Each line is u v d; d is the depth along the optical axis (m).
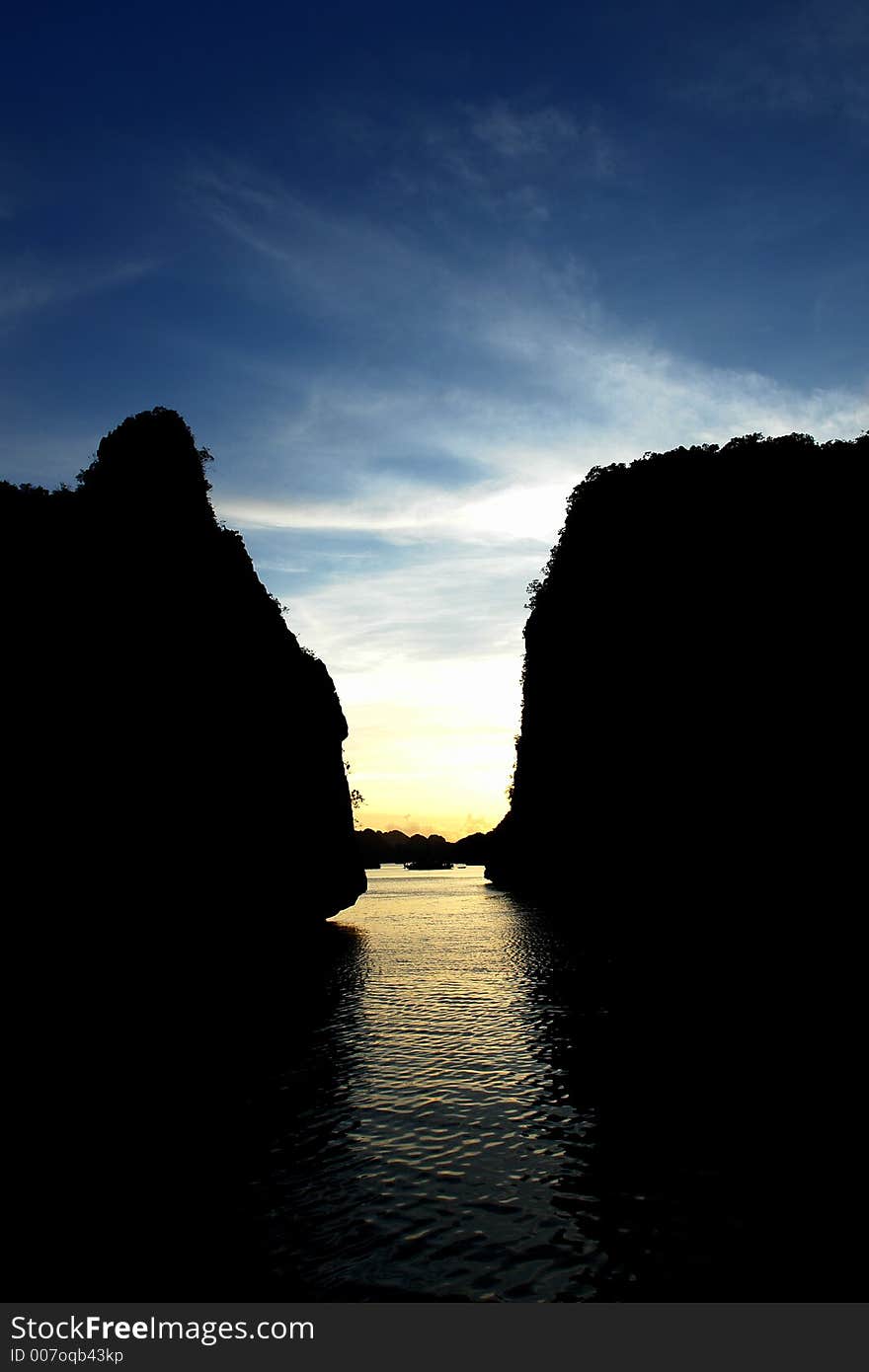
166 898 23.48
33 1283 8.57
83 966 19.30
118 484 27.16
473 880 123.75
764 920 34.19
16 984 17.05
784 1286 8.33
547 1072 16.12
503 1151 12.00
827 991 22.12
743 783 37.62
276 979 29.05
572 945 36.75
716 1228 9.53
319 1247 9.23
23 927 17.64
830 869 32.47
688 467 47.88
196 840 25.86
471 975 29.38
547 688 70.75
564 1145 12.19
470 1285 8.43
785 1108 13.41
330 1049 18.33
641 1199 10.29
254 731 33.19
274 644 38.56
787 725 36.25
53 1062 16.52
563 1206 10.15
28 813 18.72
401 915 58.75
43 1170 11.38
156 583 26.14
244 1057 17.62
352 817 57.06
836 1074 15.02
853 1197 10.22
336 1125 13.18
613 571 51.84
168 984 22.94
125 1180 11.02
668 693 43.81
